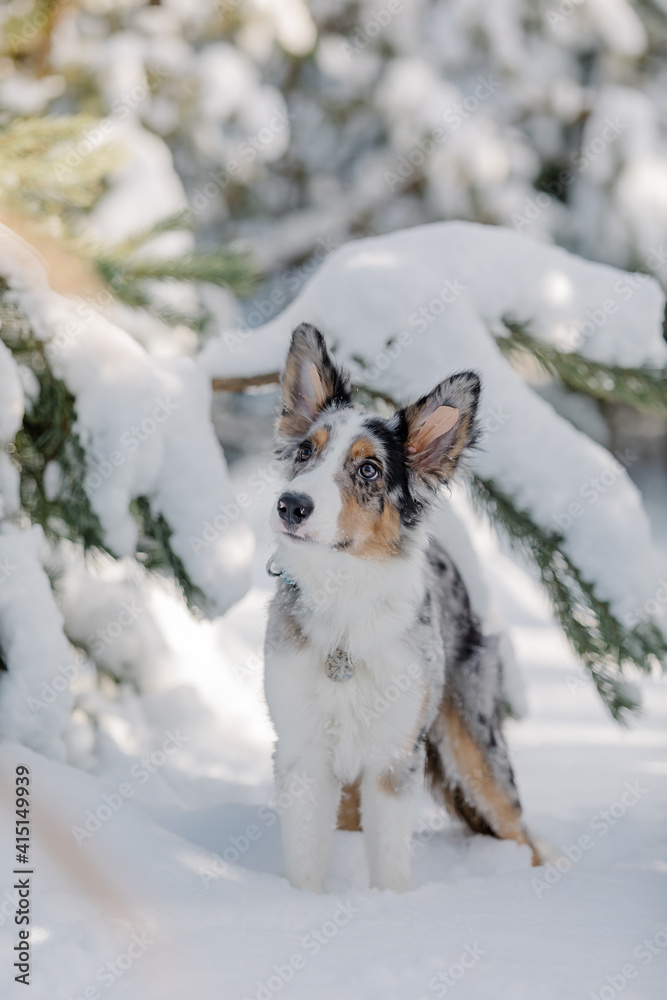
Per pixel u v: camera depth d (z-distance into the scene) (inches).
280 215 593.9
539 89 533.0
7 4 253.4
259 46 422.3
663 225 526.0
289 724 155.6
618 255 546.6
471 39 520.7
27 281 166.6
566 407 669.3
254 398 646.5
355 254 193.0
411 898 134.4
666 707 297.7
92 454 165.6
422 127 498.0
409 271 183.6
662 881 146.3
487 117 522.9
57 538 186.1
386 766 156.4
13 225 182.4
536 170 558.3
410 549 159.6
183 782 204.8
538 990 97.0
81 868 125.0
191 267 195.3
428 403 159.3
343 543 149.6
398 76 498.3
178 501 171.5
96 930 106.9
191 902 123.0
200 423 176.2
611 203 536.1
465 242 190.9
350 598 154.3
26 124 191.8
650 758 242.2
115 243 204.4
